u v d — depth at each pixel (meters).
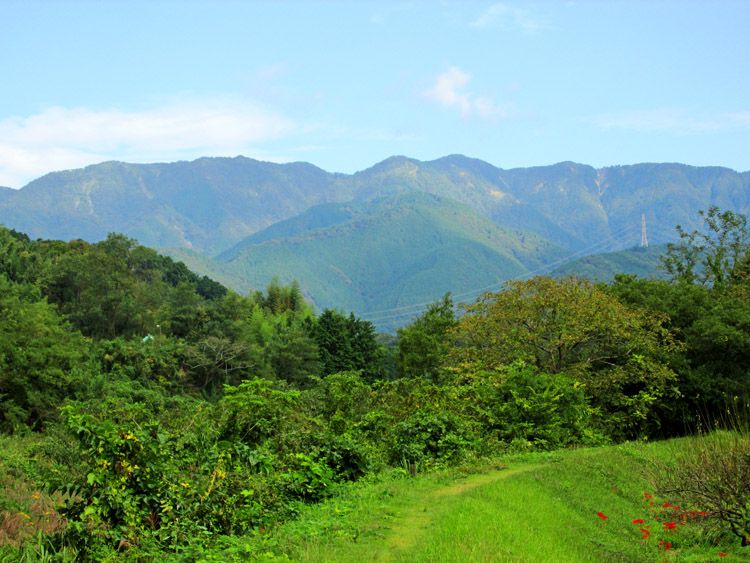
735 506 12.07
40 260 93.62
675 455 17.53
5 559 8.52
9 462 18.58
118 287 86.00
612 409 30.58
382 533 9.34
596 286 36.12
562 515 11.98
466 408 22.27
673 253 43.69
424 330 62.56
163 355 65.75
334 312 88.25
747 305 31.28
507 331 32.53
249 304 101.50
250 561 8.20
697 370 30.11
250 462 11.55
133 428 10.08
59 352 45.69
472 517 10.08
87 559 8.55
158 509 9.52
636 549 11.26
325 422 20.06
